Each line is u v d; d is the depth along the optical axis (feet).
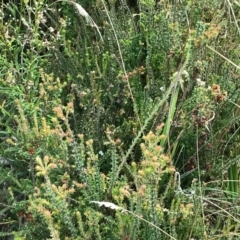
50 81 6.98
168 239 5.68
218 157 6.97
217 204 6.59
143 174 4.90
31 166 6.00
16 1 8.77
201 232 5.82
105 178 6.42
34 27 7.13
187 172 6.73
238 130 7.39
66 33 8.41
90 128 6.70
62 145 5.87
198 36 6.41
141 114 6.78
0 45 7.01
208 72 7.03
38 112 6.77
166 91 6.27
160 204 5.77
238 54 7.50
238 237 6.07
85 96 6.85
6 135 7.00
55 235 4.94
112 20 7.76
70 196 5.98
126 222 5.42
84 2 8.59
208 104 6.52
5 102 7.00
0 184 6.89
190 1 7.09
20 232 5.76
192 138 6.79
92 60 7.59
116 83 7.08
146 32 7.41
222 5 8.28
